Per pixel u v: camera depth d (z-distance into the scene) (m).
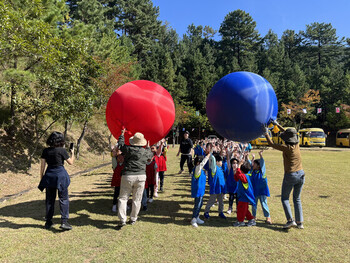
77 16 31.61
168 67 45.72
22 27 8.91
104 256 3.26
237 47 67.75
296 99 46.97
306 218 4.84
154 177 6.10
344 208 5.48
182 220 4.76
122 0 56.19
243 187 4.41
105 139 21.20
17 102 9.77
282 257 3.27
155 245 3.61
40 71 10.17
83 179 9.36
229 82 4.34
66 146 14.96
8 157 10.02
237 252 3.40
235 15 67.94
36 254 3.29
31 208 5.56
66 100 10.14
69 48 10.88
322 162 14.71
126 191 4.35
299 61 73.94
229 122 4.29
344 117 42.66
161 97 4.76
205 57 60.41
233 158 5.28
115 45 25.33
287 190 4.31
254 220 4.50
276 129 4.66
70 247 3.52
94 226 4.38
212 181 4.88
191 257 3.25
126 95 4.60
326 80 48.97
